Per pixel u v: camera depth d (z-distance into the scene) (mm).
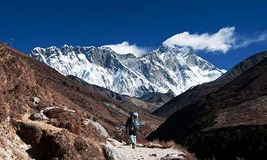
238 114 90500
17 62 18359
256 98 99375
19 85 17000
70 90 113312
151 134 126375
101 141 17016
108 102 137875
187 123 114000
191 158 20453
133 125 19688
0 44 18812
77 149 14008
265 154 63719
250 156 65875
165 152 19719
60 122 15820
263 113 86250
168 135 116500
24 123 14070
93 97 130750
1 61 17469
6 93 15461
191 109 124875
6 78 16859
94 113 101250
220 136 77062
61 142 13625
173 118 129000
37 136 13797
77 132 15805
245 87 117688
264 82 113312
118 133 45625
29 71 19297
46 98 17969
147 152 18984
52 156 13398
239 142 71375
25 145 13539
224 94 123500
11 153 12320
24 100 16422
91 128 17156
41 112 16391
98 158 14383
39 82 20125
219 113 96375
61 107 17656
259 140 67938
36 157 13305
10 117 14430
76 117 16891
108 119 101625
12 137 13281
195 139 83375
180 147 21969
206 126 92062
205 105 119250
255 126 75000
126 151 18000
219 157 71750
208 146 76625
